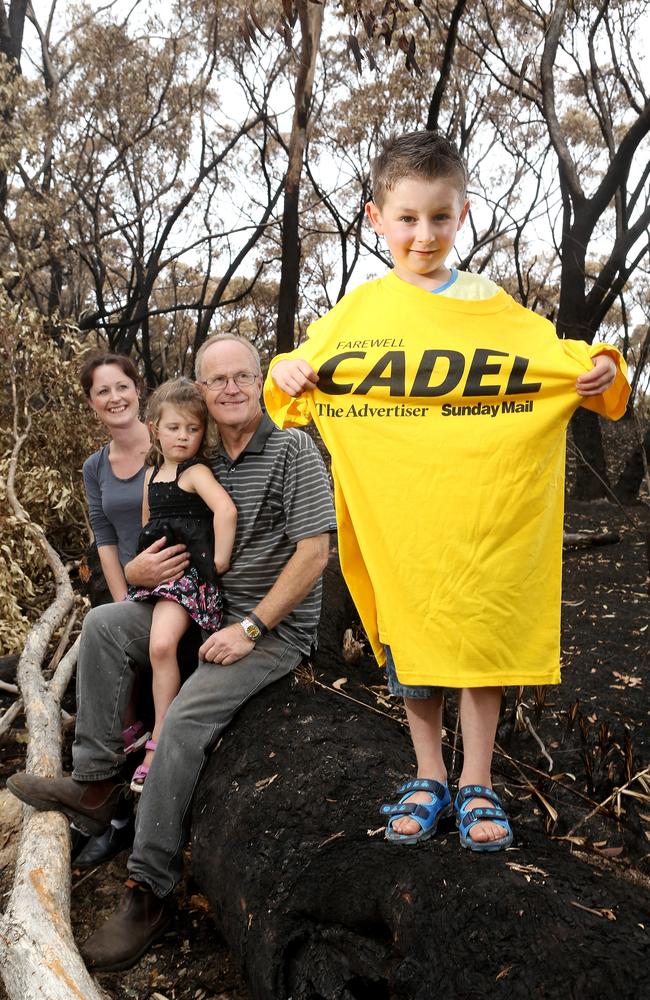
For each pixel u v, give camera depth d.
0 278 6.96
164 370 20.52
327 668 3.89
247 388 3.19
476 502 2.33
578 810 2.91
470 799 2.27
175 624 3.20
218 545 3.22
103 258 18.83
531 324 2.39
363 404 2.43
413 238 2.34
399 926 2.06
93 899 3.20
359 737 2.95
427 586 2.35
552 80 9.89
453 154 2.32
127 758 3.35
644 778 3.13
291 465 3.21
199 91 16.31
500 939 1.93
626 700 4.00
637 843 2.73
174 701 3.07
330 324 2.50
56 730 3.95
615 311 14.38
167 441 3.29
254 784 2.81
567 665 4.44
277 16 12.35
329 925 2.24
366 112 15.01
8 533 5.84
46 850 2.99
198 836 2.85
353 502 2.44
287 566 3.16
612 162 9.30
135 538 4.16
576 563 6.36
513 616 2.31
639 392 5.17
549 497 2.35
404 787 2.40
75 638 5.17
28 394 6.56
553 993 1.81
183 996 2.71
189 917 3.05
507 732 3.63
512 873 2.09
